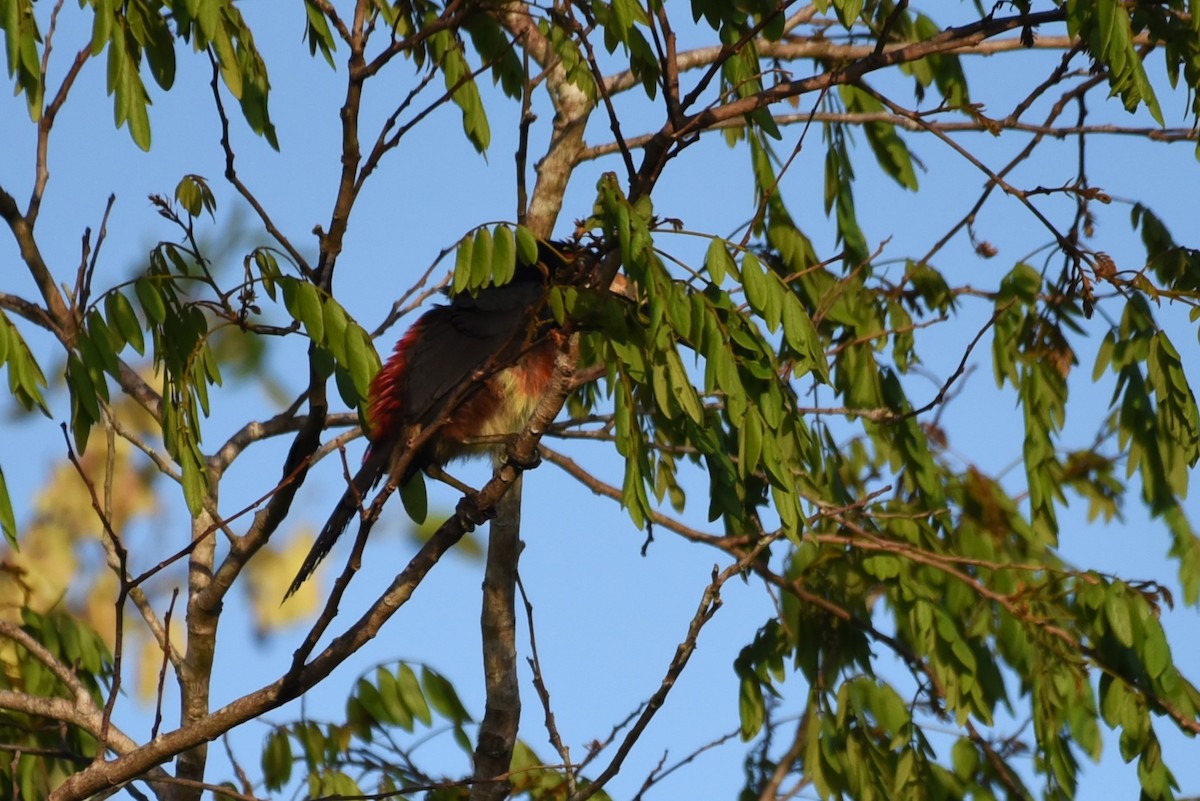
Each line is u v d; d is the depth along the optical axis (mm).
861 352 13359
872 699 12133
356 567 7902
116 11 8258
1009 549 13359
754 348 8164
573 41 10430
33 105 8180
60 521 14258
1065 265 12359
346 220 8789
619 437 7883
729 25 9117
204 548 11164
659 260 7777
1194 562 11992
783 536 10266
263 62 9156
